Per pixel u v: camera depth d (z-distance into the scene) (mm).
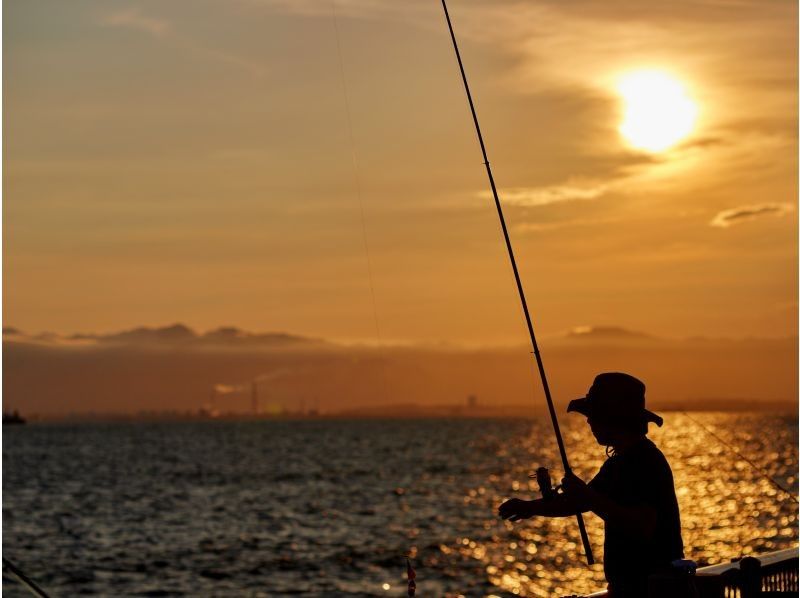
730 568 7656
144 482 88750
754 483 73250
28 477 96812
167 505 67875
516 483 83125
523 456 127688
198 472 102438
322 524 56031
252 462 120375
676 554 5879
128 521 58844
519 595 35156
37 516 61344
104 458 134875
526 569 39750
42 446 180625
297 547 47188
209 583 38969
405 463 113938
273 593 37062
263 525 56031
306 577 39719
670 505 5883
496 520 55219
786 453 118000
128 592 37438
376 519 57812
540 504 6062
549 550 43500
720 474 83938
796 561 8484
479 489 77875
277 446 169875
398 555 44000
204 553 45812
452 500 68875
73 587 38312
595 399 6039
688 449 130375
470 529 51562
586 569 39531
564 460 6941
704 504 58156
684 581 5664
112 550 46844
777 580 8281
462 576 38906
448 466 107375
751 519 51062
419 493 74500
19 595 37094
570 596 6891
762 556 8242
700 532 47281
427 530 51906
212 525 56406
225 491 78312
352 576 39781
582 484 5840
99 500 72062
